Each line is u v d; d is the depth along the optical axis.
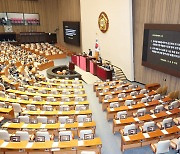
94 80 21.84
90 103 15.59
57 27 42.81
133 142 8.99
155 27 16.64
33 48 35.44
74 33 33.81
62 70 25.50
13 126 9.55
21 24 40.16
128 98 14.11
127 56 20.86
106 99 14.43
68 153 8.05
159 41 16.44
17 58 27.53
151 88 17.16
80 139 9.01
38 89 16.27
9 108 11.71
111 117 12.54
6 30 38.88
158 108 11.94
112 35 22.91
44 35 41.78
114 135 10.90
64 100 14.09
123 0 19.81
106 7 23.11
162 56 16.36
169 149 9.19
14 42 38.91
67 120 10.38
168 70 15.87
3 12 38.38
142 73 19.80
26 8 40.06
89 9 26.97
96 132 11.21
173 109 11.82
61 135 8.41
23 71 21.91
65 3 37.09
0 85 15.57
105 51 24.98
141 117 10.90
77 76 22.11
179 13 14.66
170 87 16.50
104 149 9.65
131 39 19.94
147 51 18.05
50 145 7.88
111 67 21.81
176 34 14.66
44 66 26.59
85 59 24.86
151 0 17.17
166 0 15.70
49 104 12.91
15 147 7.64
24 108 12.70
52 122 10.39
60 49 37.22
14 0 38.75
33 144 7.89
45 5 41.38
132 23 19.69
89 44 28.78
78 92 16.06
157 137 9.04
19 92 14.98
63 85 17.91
